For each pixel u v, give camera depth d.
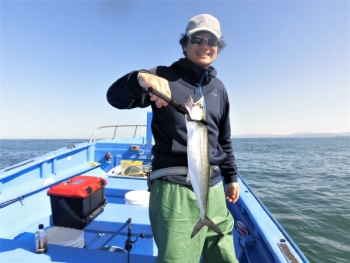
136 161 4.87
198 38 1.67
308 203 6.92
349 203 6.88
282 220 5.61
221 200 1.80
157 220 1.51
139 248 2.36
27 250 1.80
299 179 10.66
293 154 26.17
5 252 1.76
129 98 1.56
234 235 2.64
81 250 1.82
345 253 4.23
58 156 3.97
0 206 2.71
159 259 1.44
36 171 3.56
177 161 1.54
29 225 2.80
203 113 1.60
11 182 3.13
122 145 4.98
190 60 1.74
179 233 1.45
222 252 1.74
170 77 1.62
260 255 2.03
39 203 3.14
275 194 7.96
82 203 2.22
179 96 1.59
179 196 1.50
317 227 5.22
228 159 2.17
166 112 1.52
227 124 2.07
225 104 1.97
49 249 1.82
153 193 1.58
